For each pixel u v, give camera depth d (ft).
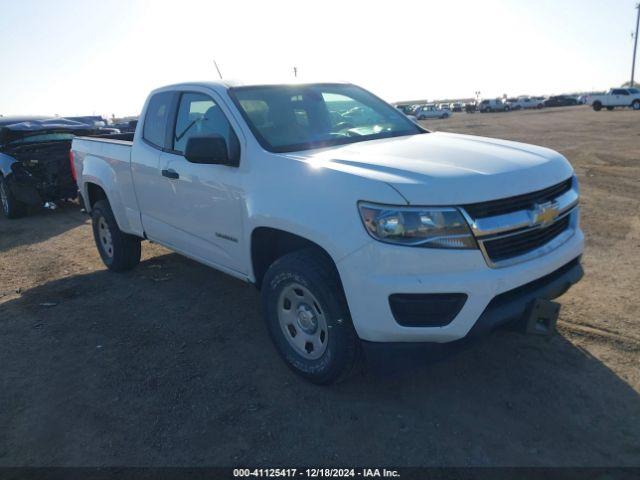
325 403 10.71
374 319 9.29
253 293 16.78
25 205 30.76
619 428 9.52
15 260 21.91
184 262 20.30
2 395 11.57
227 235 12.66
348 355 10.25
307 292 10.58
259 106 12.83
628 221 22.67
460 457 9.02
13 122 35.40
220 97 12.97
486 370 11.61
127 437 9.95
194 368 12.31
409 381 11.37
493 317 9.23
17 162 29.50
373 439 9.57
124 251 18.71
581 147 51.31
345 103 14.60
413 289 8.93
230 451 9.43
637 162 39.88
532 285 10.00
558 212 10.28
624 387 10.68
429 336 9.18
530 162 10.40
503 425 9.78
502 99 219.20
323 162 10.48
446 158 10.48
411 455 9.12
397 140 12.73
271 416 10.36
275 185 10.91
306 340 11.18
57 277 19.38
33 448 9.77
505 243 9.44
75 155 20.04
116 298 16.90
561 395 10.57
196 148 11.48
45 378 12.20
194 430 10.05
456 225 8.90
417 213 8.89
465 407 10.37
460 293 8.94
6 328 14.98
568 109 169.68
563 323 13.43
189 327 14.49
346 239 9.37
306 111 13.48
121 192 17.15
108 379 12.00
